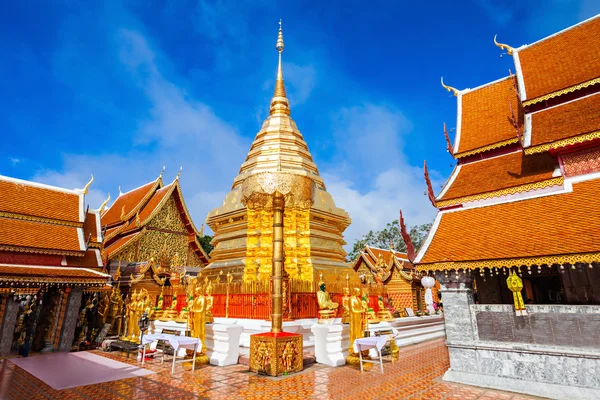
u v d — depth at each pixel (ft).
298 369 31.12
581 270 35.88
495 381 25.80
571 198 27.27
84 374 31.50
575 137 27.32
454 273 29.22
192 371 31.78
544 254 24.45
